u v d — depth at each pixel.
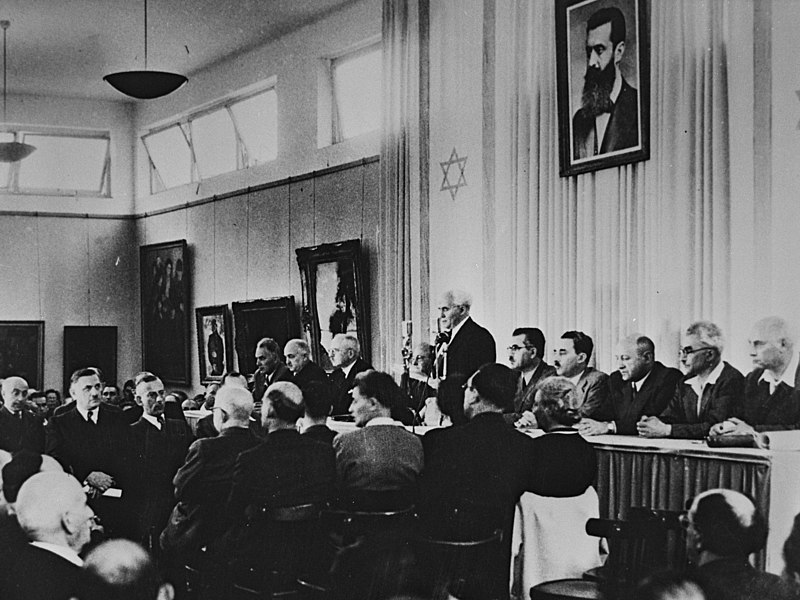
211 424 12.14
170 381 20.50
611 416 9.62
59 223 21.20
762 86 8.98
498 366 7.71
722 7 9.35
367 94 15.57
